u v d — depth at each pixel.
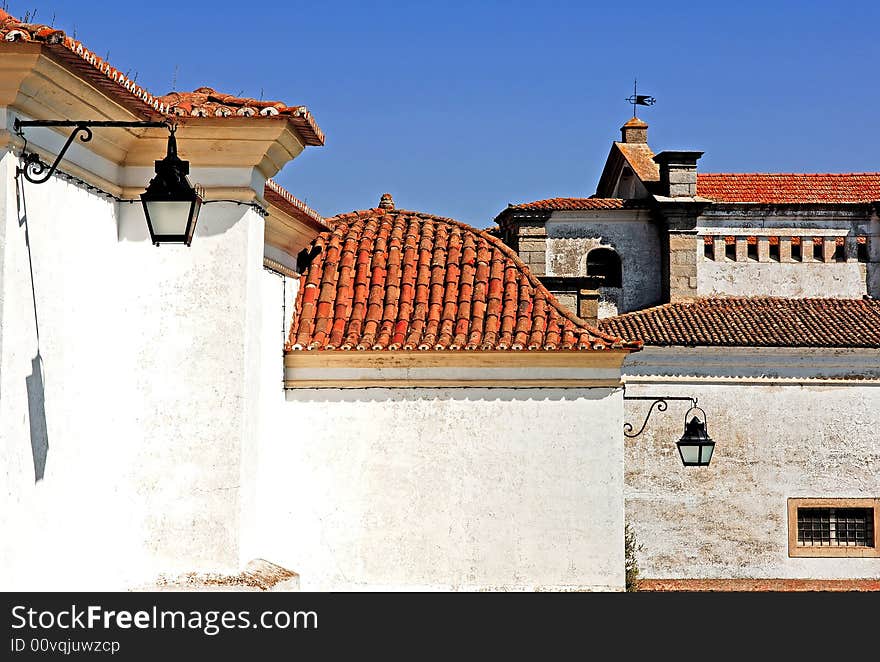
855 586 28.67
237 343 11.09
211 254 11.15
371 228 15.77
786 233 35.28
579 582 13.16
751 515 28.89
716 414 29.03
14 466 8.66
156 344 11.12
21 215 8.73
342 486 13.29
